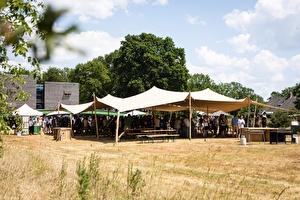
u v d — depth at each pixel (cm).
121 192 619
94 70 6712
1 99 490
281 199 777
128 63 4900
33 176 746
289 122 3762
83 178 554
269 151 1700
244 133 2394
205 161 1331
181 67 4891
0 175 692
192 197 687
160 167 1067
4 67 405
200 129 3378
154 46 4922
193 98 2670
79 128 3531
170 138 2712
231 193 774
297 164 1268
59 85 6338
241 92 10944
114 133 3034
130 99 2711
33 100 5619
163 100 2562
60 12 60
